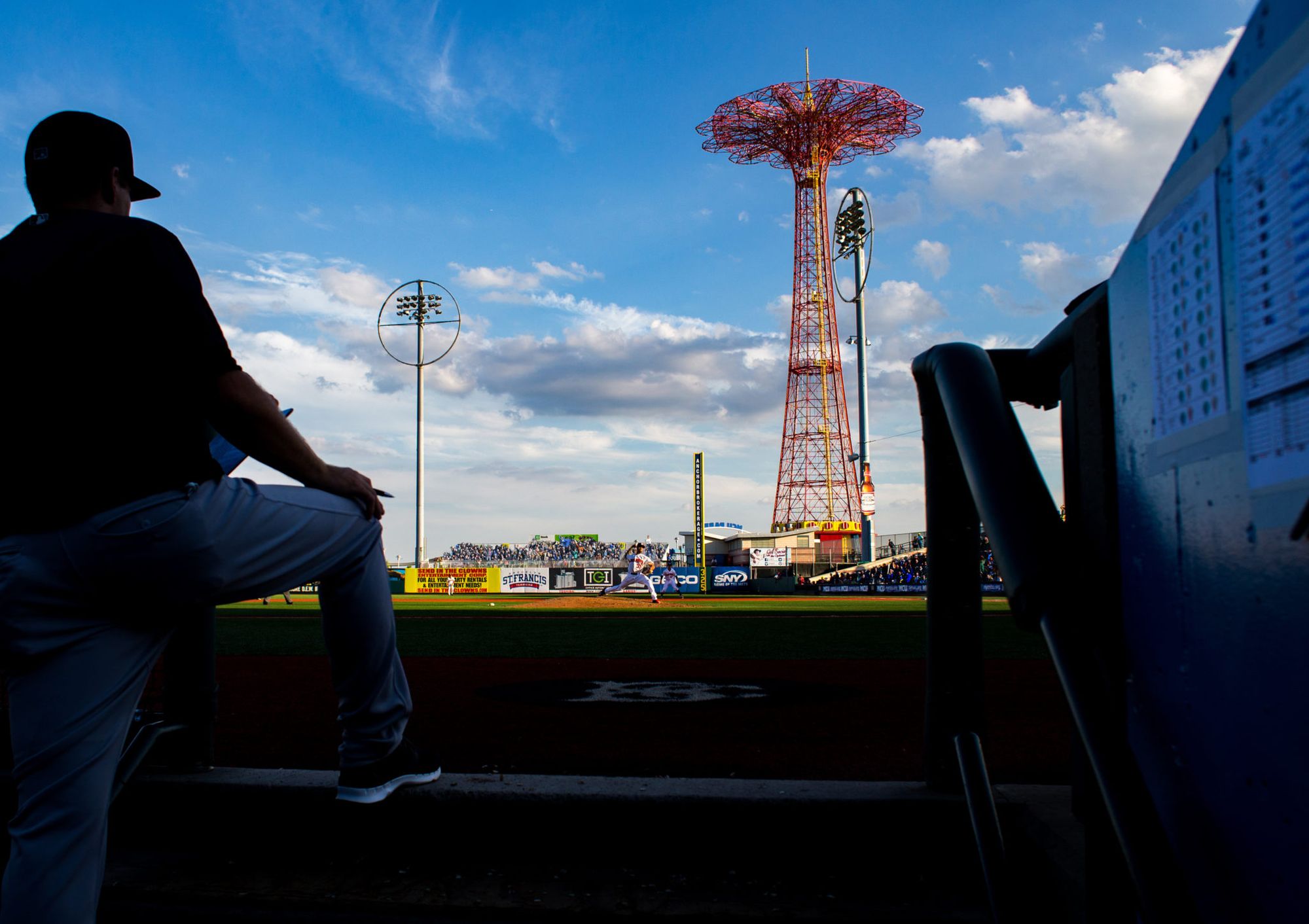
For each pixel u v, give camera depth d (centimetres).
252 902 165
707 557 4253
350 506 165
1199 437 71
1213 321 68
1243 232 62
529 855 186
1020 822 174
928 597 188
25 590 121
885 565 3203
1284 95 56
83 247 126
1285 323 56
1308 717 55
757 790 186
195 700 205
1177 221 75
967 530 184
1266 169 59
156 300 128
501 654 636
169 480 127
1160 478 80
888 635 851
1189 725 75
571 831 185
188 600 133
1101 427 96
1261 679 62
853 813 178
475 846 187
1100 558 96
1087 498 100
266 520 143
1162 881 65
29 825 121
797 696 396
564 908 159
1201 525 71
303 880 175
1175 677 77
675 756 258
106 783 125
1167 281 77
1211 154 68
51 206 140
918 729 304
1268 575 60
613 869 180
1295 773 57
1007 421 96
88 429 122
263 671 503
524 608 1709
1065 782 221
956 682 183
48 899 117
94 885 122
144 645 133
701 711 347
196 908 165
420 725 315
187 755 204
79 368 122
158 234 133
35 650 122
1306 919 57
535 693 408
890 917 155
